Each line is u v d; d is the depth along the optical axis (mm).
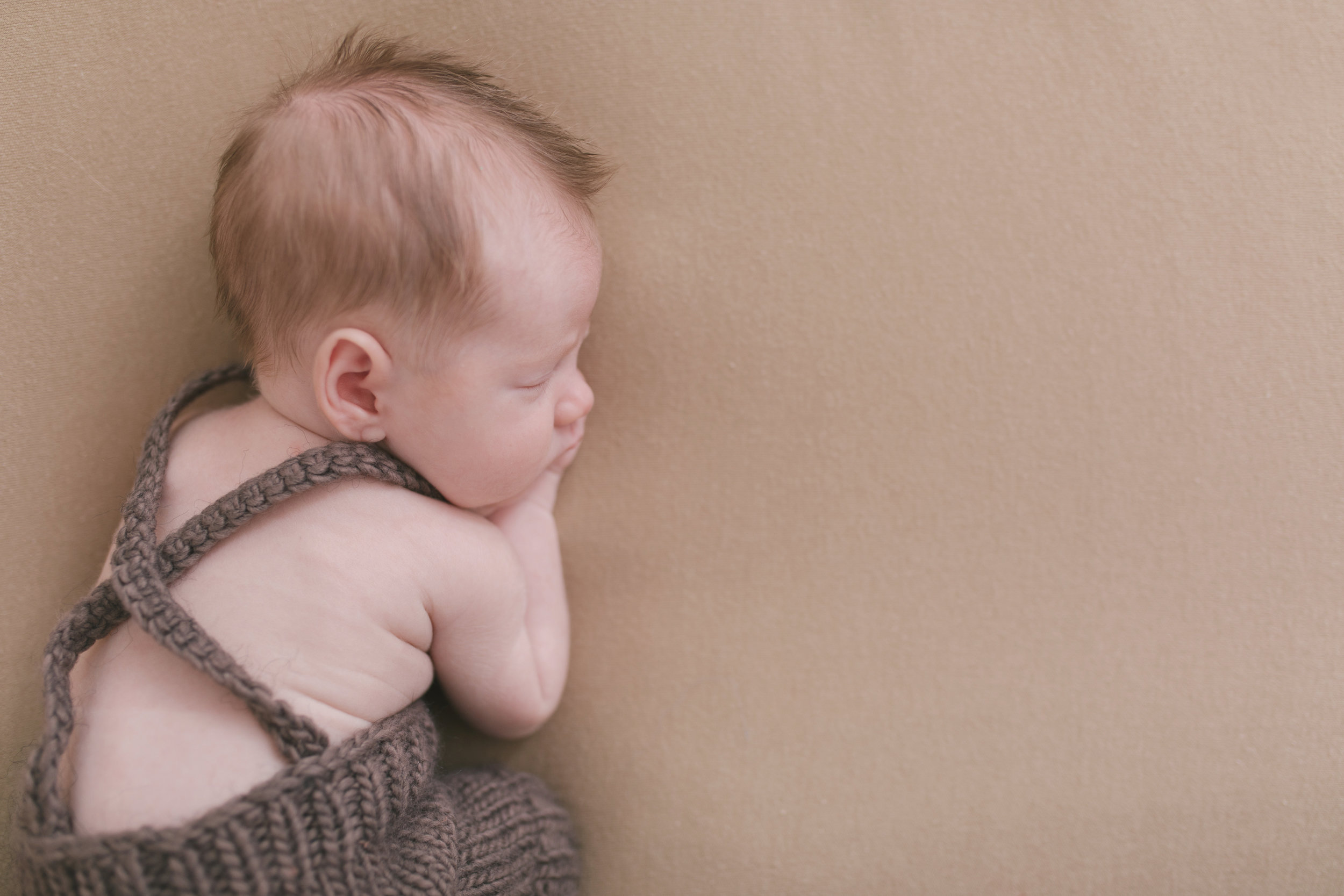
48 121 951
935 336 997
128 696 773
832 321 1000
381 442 869
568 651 1016
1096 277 991
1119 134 991
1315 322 983
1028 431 996
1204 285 988
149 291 974
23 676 951
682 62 988
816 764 1006
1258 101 988
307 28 971
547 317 824
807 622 1016
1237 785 969
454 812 902
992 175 991
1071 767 986
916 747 1000
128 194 962
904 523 1006
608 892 1013
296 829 735
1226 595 986
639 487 1028
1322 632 975
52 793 727
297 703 792
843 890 988
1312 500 980
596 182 895
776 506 1016
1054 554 997
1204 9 991
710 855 1004
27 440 962
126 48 955
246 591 799
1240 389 987
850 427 1006
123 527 823
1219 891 963
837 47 988
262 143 793
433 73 839
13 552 961
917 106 991
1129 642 992
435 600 856
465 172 781
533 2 981
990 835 983
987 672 1000
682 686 1026
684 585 1028
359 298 786
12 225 949
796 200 995
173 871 705
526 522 1004
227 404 1004
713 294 1003
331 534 819
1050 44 990
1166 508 992
